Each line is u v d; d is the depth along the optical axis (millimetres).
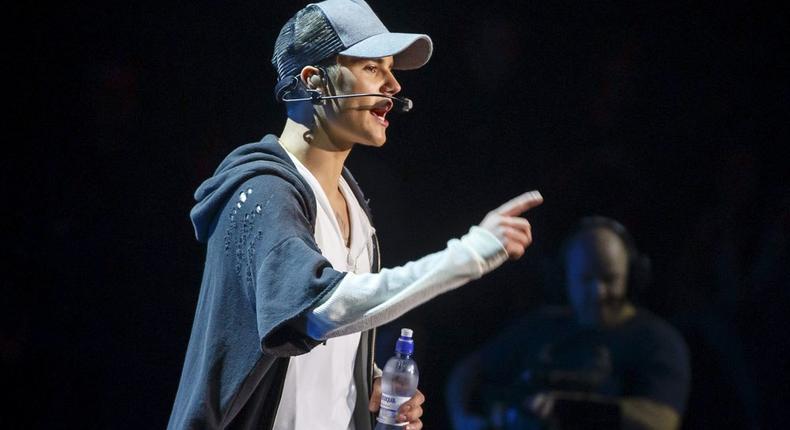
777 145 18906
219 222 7762
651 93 18891
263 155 8008
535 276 14977
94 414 15594
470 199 17531
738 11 19625
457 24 18656
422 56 8641
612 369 12984
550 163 17812
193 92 17875
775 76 19281
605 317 13133
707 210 17406
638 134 18406
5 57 17234
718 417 15789
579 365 13039
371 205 17047
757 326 16094
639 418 12648
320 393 8180
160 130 17375
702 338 15992
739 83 19312
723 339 15938
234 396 7512
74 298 15961
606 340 13086
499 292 15148
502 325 15086
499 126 18109
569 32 18766
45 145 16906
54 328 15742
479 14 18734
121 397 15766
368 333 8742
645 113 18719
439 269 6789
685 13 19422
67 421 15461
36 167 16734
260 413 7809
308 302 6887
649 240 15859
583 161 15445
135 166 16984
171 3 18125
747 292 16375
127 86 17203
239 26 18266
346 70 8086
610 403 12695
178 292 16453
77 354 15703
